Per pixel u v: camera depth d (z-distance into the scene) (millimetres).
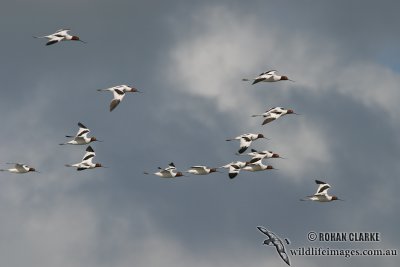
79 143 57531
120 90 57781
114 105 56938
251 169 59250
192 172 58250
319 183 57125
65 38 55719
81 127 57969
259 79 59688
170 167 58094
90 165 57625
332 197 56344
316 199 56438
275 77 59562
